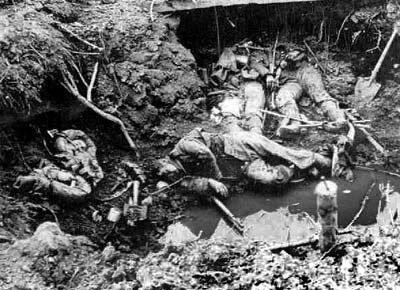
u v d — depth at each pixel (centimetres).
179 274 306
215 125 532
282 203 457
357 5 595
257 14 605
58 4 550
